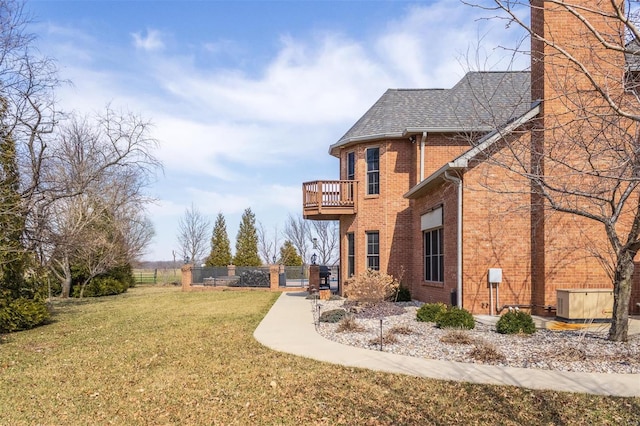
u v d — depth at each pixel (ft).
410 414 17.99
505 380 21.84
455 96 61.87
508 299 40.86
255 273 95.04
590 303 36.60
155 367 26.43
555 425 16.63
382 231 61.46
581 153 27.53
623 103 19.53
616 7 13.00
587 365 24.11
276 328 39.04
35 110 47.03
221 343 32.86
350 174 66.74
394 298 55.47
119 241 94.12
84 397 21.21
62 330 42.98
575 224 39.42
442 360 26.07
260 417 18.12
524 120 34.37
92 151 71.05
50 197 53.31
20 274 46.21
